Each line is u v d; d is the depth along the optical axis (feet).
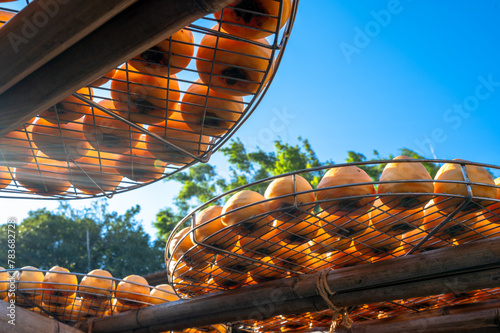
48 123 4.36
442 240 4.83
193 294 6.27
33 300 6.62
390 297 5.03
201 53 3.90
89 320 6.91
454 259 4.52
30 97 3.32
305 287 5.21
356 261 5.24
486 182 4.53
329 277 5.14
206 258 5.35
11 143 4.44
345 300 5.21
